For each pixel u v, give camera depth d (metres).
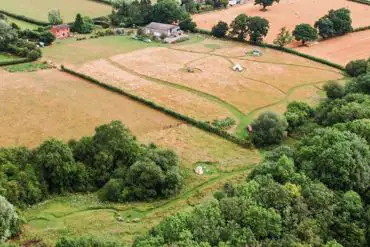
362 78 142.00
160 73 167.62
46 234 83.12
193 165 112.94
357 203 77.50
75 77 159.25
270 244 69.12
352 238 73.44
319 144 91.81
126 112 137.12
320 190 78.38
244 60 185.88
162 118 135.50
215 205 75.44
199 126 131.38
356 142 88.06
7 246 71.56
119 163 104.00
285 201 75.81
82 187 98.94
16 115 130.00
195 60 183.12
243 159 117.19
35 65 166.38
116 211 92.62
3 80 151.62
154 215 92.00
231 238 68.75
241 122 136.62
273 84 164.88
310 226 71.88
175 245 66.44
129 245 79.81
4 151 97.81
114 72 165.62
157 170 98.06
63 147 99.44
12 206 82.31
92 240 71.38
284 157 87.81
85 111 135.38
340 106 125.69
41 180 95.38
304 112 134.50
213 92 155.00
